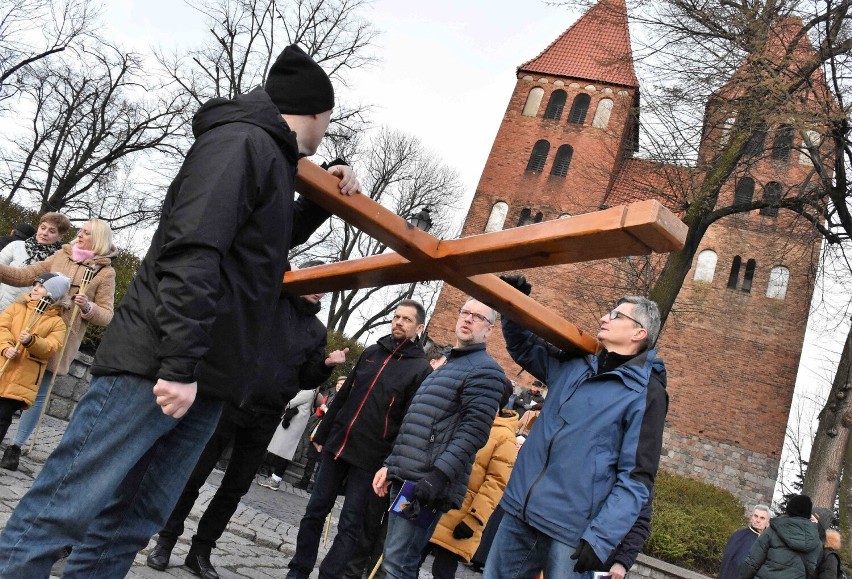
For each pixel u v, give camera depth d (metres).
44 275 6.73
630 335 3.76
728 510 18.89
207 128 2.57
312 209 3.37
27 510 2.42
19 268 7.18
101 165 34.50
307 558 5.52
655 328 3.82
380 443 5.51
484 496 5.57
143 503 2.97
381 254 3.21
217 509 5.38
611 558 3.61
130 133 33.75
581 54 42.22
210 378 2.51
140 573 4.79
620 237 2.29
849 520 16.81
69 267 7.25
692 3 16.61
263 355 2.67
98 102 33.72
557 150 39.62
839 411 17.75
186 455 2.88
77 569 2.99
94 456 2.41
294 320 5.81
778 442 32.03
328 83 2.74
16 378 6.55
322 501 5.60
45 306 6.65
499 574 3.67
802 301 33.38
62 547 2.42
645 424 3.56
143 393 2.43
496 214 39.19
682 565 14.27
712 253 34.50
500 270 2.77
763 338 33.22
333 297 37.34
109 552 3.01
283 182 2.55
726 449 32.09
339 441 5.58
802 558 8.34
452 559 5.62
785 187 19.53
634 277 21.77
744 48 16.02
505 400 5.88
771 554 8.39
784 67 15.73
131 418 2.43
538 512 3.53
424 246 2.82
